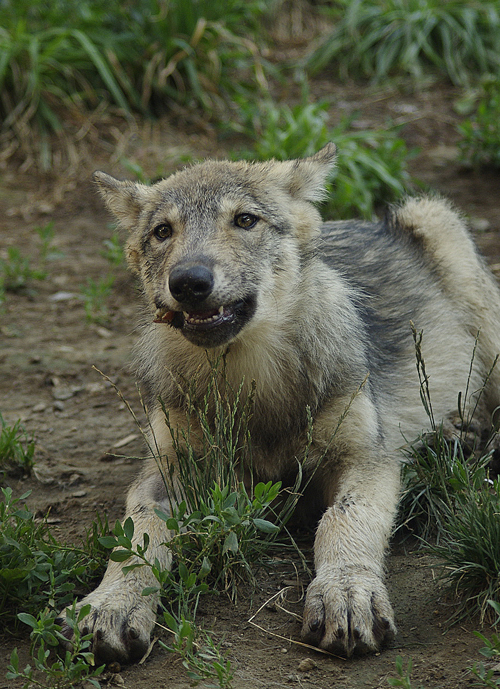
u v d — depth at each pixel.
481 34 23.44
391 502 7.04
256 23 24.73
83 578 6.60
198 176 7.54
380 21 23.92
